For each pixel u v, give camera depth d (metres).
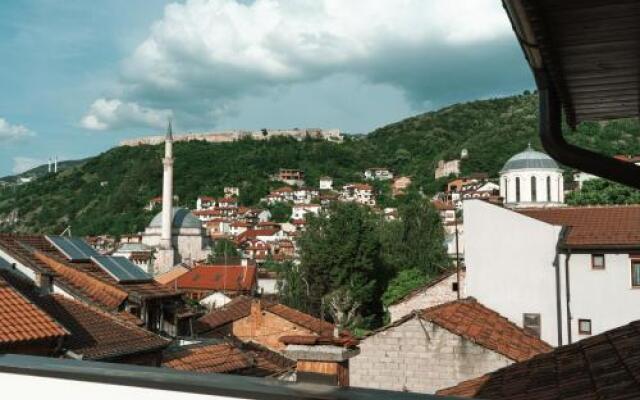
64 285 22.06
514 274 25.02
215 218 174.62
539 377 9.26
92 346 17.52
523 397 8.34
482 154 178.00
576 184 89.88
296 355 5.58
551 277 24.58
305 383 3.86
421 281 60.19
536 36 3.86
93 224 175.12
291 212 184.00
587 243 23.97
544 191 65.50
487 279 25.28
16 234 25.16
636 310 23.53
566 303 24.23
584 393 7.30
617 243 23.58
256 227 169.50
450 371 18.19
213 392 3.81
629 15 3.58
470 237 25.73
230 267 82.12
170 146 125.94
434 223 68.31
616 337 9.95
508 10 3.54
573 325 24.19
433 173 191.75
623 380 7.13
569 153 4.80
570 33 3.87
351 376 18.98
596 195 61.41
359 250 62.66
